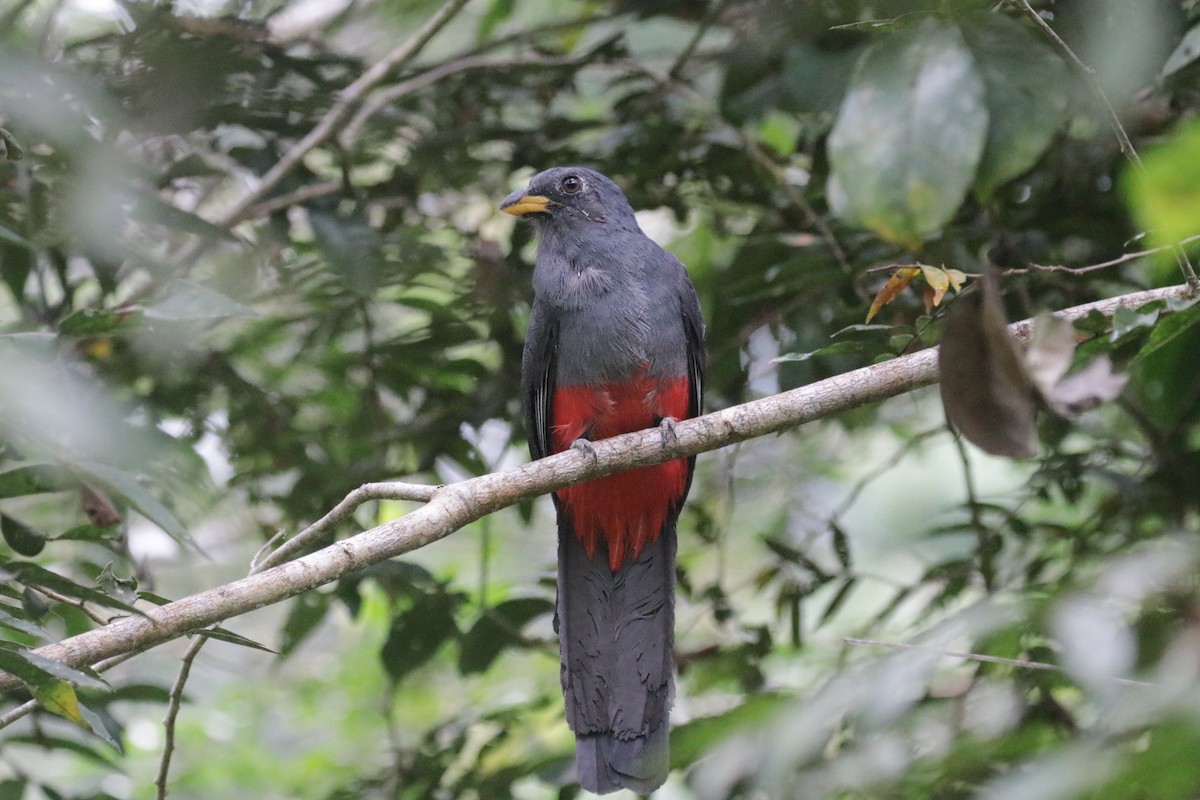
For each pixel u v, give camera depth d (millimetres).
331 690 14883
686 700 11758
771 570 11172
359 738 14219
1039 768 6438
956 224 10500
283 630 11359
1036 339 5789
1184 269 7156
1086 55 7656
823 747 8344
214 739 14344
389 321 13039
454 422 11766
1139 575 7406
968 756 7656
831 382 8094
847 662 9930
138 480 8797
